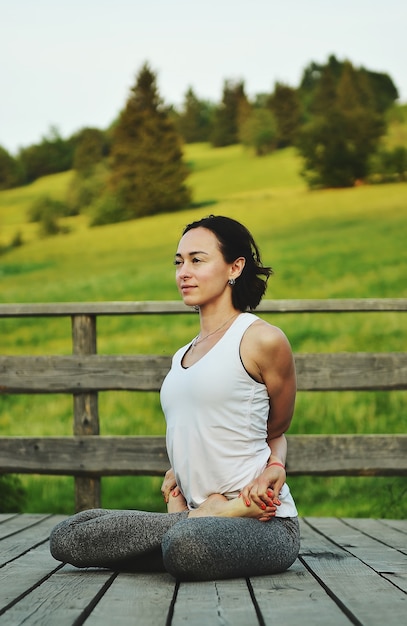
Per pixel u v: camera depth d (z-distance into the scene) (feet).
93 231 151.74
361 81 222.69
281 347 10.52
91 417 18.03
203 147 231.71
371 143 160.56
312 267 101.76
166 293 102.12
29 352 84.99
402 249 106.11
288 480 33.32
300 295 91.45
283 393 10.73
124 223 155.74
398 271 96.84
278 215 139.44
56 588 9.64
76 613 8.39
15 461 18.02
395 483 22.25
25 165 200.95
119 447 17.81
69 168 201.26
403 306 17.54
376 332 70.44
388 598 8.98
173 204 161.07
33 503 32.40
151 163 165.68
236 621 7.99
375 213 131.23
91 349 18.17
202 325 11.10
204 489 10.55
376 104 218.79
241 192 166.40
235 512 10.19
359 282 94.17
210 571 9.80
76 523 10.61
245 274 10.97
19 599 9.16
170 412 10.84
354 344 68.69
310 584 9.76
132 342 78.48
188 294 10.85
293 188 163.12
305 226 128.16
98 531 10.43
